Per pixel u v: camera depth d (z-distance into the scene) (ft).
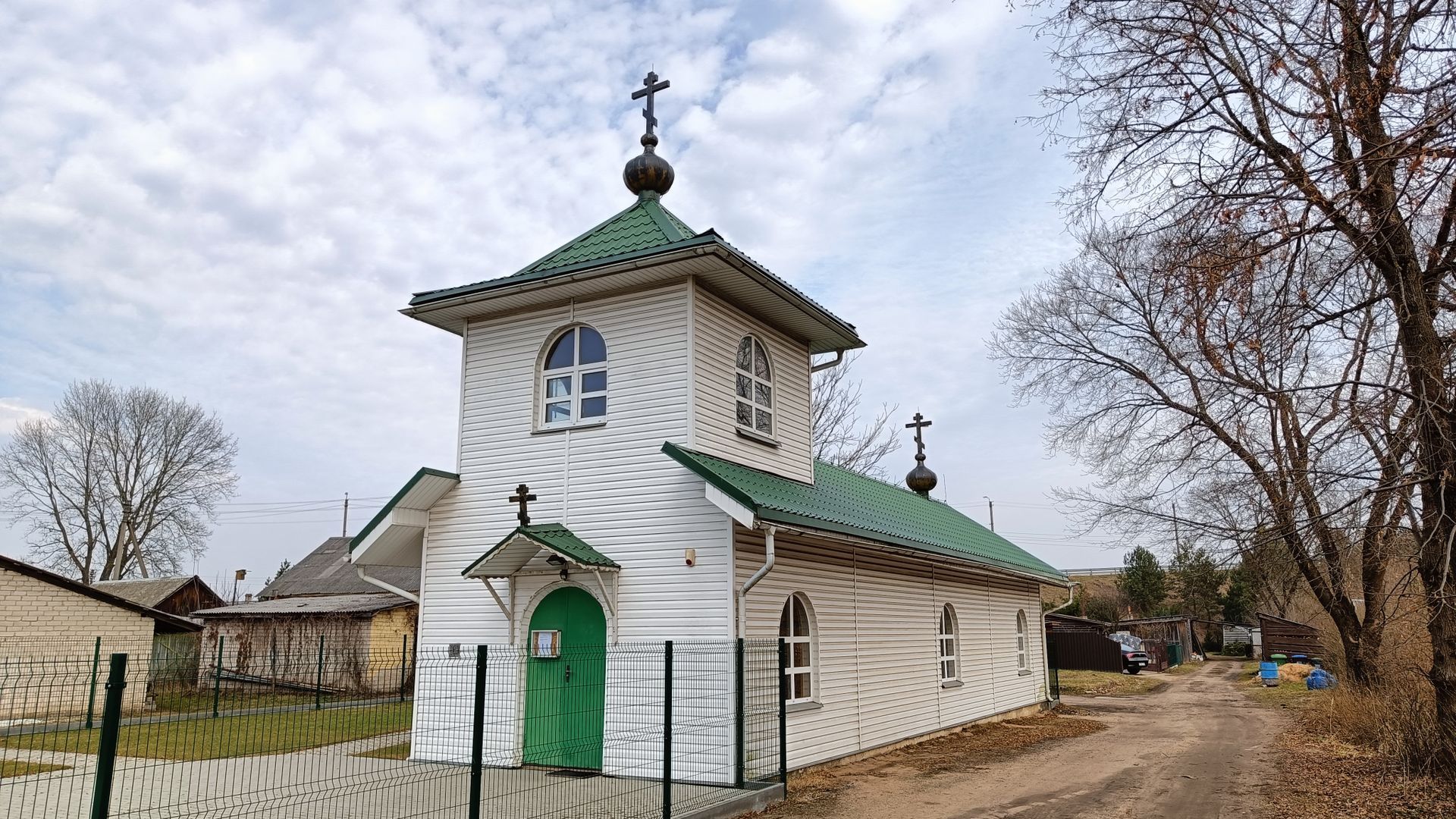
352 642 92.07
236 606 115.75
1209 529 44.80
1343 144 29.01
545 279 42.65
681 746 38.01
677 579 39.58
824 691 45.09
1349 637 59.21
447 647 44.14
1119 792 39.81
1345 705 53.78
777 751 39.45
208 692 52.70
